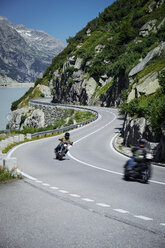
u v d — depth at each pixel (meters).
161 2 100.56
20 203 6.16
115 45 100.94
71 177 9.85
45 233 4.39
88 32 149.25
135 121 22.14
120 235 4.34
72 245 3.94
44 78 161.00
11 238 4.18
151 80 27.06
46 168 12.05
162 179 9.81
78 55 108.81
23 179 9.05
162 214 5.56
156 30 82.81
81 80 97.00
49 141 27.19
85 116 59.12
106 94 78.56
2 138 28.83
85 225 4.77
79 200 6.52
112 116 53.31
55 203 6.18
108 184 8.61
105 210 5.73
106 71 86.75
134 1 138.38
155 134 18.31
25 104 124.69
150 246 3.94
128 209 5.87
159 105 17.92
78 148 21.81
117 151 20.64
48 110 79.75
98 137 30.03
